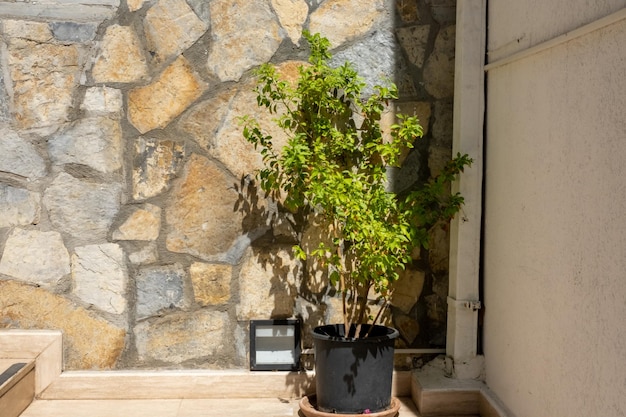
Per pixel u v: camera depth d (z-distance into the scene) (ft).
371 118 12.07
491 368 11.41
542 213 9.28
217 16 11.98
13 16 11.75
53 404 11.66
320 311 12.25
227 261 12.15
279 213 12.15
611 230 7.42
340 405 10.96
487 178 11.60
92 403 11.76
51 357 11.84
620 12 7.11
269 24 12.04
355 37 12.14
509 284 10.55
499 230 11.01
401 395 12.28
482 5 11.60
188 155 12.04
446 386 11.53
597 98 7.74
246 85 12.03
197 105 12.01
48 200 11.91
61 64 11.84
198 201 12.08
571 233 8.39
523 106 9.99
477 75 11.62
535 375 9.50
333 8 12.10
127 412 11.38
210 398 12.06
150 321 12.10
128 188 11.99
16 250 11.88
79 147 11.90
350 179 10.68
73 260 11.96
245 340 12.25
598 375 7.70
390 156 11.57
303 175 11.16
